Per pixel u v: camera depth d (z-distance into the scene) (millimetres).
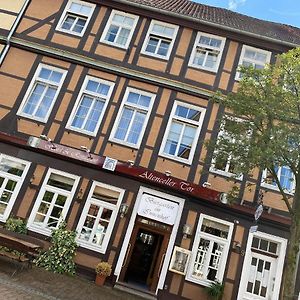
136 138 12273
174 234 11266
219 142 8711
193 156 12055
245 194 11742
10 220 10891
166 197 11578
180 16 13703
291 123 7887
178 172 11875
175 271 10898
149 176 11539
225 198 11297
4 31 13211
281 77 8453
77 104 12477
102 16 13805
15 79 12633
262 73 8500
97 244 11117
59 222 11258
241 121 8914
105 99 12594
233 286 10914
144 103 12664
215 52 13586
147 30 13711
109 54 13211
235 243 11266
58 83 12703
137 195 11539
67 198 11508
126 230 11203
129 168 11602
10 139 11836
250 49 13672
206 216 11500
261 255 11414
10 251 9672
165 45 13641
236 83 13039
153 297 10461
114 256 10969
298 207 7562
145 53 13289
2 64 12734
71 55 12961
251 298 10898
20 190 11508
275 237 11383
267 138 7672
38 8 13719
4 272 8609
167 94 12742
